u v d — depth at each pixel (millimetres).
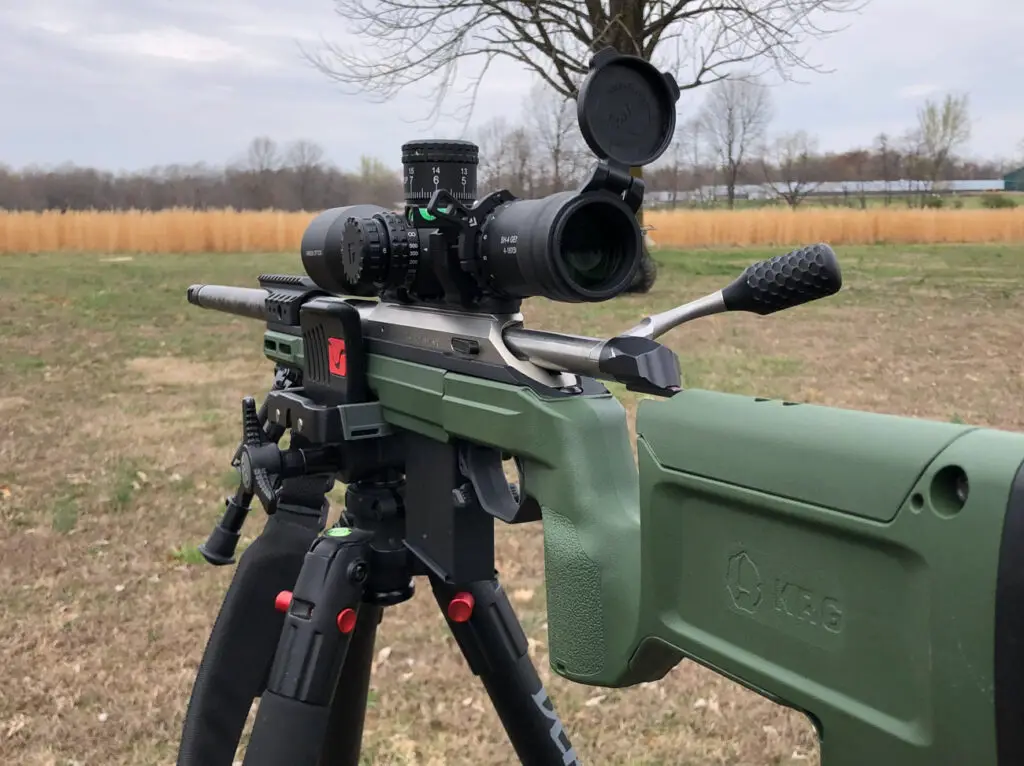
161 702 3416
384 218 1753
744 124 41438
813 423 1021
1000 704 813
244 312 2670
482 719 3320
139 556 4793
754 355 10094
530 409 1506
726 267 19359
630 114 1349
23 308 14523
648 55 15797
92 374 9844
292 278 2373
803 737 3191
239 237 32188
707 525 1161
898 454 912
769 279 1404
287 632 1820
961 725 851
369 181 40781
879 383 8719
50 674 3586
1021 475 804
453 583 1779
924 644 890
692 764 3055
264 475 1933
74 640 3863
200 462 6512
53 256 27281
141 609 4164
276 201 44781
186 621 4043
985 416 7539
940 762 874
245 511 2691
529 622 4062
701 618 1179
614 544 1394
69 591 4344
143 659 3725
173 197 45188
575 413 1478
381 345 1923
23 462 6457
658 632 1246
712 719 3297
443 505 1791
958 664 848
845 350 10414
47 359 10625
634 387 1304
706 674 3637
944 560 856
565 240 1370
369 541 1897
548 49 15406
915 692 902
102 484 5949
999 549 807
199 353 11203
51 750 3121
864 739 951
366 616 2139
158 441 7090
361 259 1710
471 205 1755
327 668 1798
